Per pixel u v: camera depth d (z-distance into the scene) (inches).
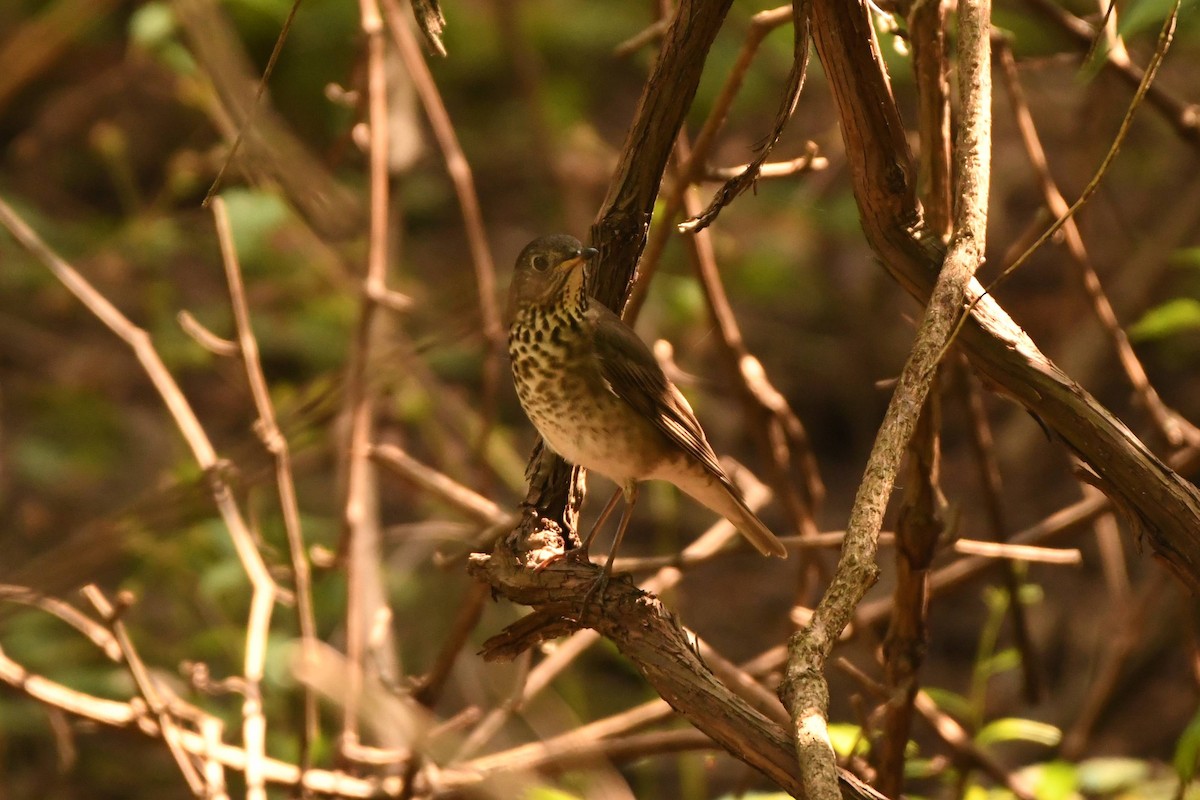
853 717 455.5
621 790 317.7
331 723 400.2
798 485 579.8
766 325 636.7
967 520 549.0
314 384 486.3
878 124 205.8
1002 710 489.7
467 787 300.0
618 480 283.9
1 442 578.2
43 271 607.5
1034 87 626.2
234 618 450.9
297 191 378.6
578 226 565.6
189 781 294.5
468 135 709.9
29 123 702.5
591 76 750.5
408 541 483.5
